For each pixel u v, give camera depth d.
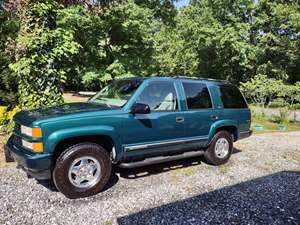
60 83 6.55
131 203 3.74
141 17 15.27
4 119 7.16
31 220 3.20
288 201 3.98
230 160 6.05
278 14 22.39
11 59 8.36
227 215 3.50
